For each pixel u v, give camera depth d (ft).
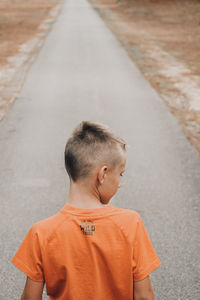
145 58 50.60
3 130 21.91
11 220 12.24
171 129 22.52
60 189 14.62
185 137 21.07
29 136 20.93
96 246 3.79
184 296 8.84
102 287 3.84
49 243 3.83
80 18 104.63
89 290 3.83
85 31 77.15
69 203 3.99
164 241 11.06
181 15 113.70
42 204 13.39
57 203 13.50
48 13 120.37
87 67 43.09
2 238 11.19
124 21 100.22
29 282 3.92
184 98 30.81
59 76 38.29
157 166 16.92
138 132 21.84
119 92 32.22
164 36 74.95
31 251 3.88
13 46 59.36
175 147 19.43
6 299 8.79
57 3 160.25
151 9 126.41
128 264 3.83
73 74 39.40
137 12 120.26
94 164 3.80
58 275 3.86
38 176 15.78
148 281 3.92
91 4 151.43
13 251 10.59
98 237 3.81
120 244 3.82
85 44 60.49
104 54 52.03
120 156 3.90
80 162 3.81
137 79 37.68
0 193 14.20
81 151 3.80
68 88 33.35
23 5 150.51
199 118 25.17
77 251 3.80
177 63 47.98
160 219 12.31
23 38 68.69
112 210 3.94
